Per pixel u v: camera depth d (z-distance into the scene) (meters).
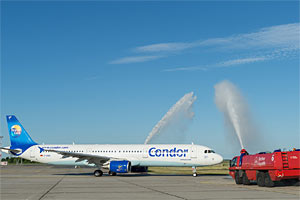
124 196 21.11
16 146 50.31
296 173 25.70
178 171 62.06
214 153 44.31
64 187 27.80
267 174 27.25
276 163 25.56
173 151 45.03
